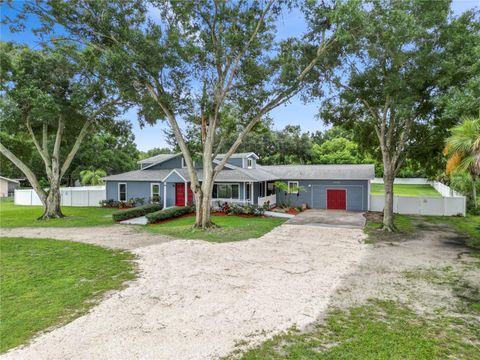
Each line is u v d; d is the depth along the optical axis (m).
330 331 4.58
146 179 22.89
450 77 11.22
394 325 4.78
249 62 12.65
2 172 41.75
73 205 26.30
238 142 13.88
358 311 5.29
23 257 8.80
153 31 11.84
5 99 15.25
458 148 9.24
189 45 11.91
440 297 5.95
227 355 3.95
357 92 13.12
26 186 48.81
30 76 15.52
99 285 6.51
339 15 10.00
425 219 17.11
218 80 13.30
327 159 43.72
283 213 19.73
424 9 10.87
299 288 6.38
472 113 9.98
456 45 11.43
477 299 5.86
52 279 6.90
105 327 4.68
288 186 23.31
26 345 4.19
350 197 21.66
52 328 4.66
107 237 11.79
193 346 4.16
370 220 16.81
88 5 11.90
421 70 11.70
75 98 15.59
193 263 8.16
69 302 5.62
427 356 3.92
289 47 12.70
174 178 20.70
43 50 15.82
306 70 12.46
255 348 4.11
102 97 17.03
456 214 18.39
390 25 10.45
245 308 5.38
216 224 14.86
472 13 11.35
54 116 15.79
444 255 9.30
